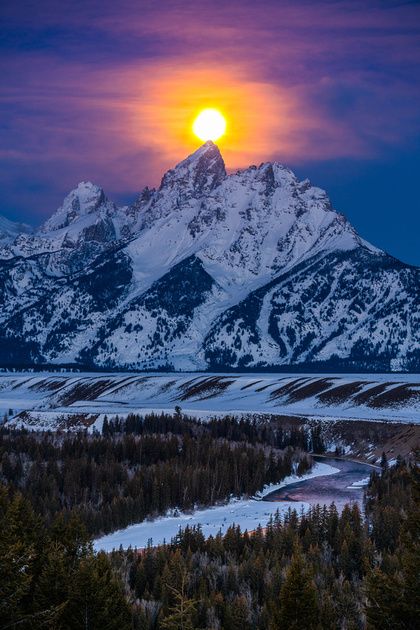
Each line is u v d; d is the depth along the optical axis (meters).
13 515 144.12
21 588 87.88
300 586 109.06
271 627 109.12
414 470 126.00
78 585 107.88
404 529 133.38
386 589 92.31
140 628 122.56
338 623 118.62
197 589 141.50
